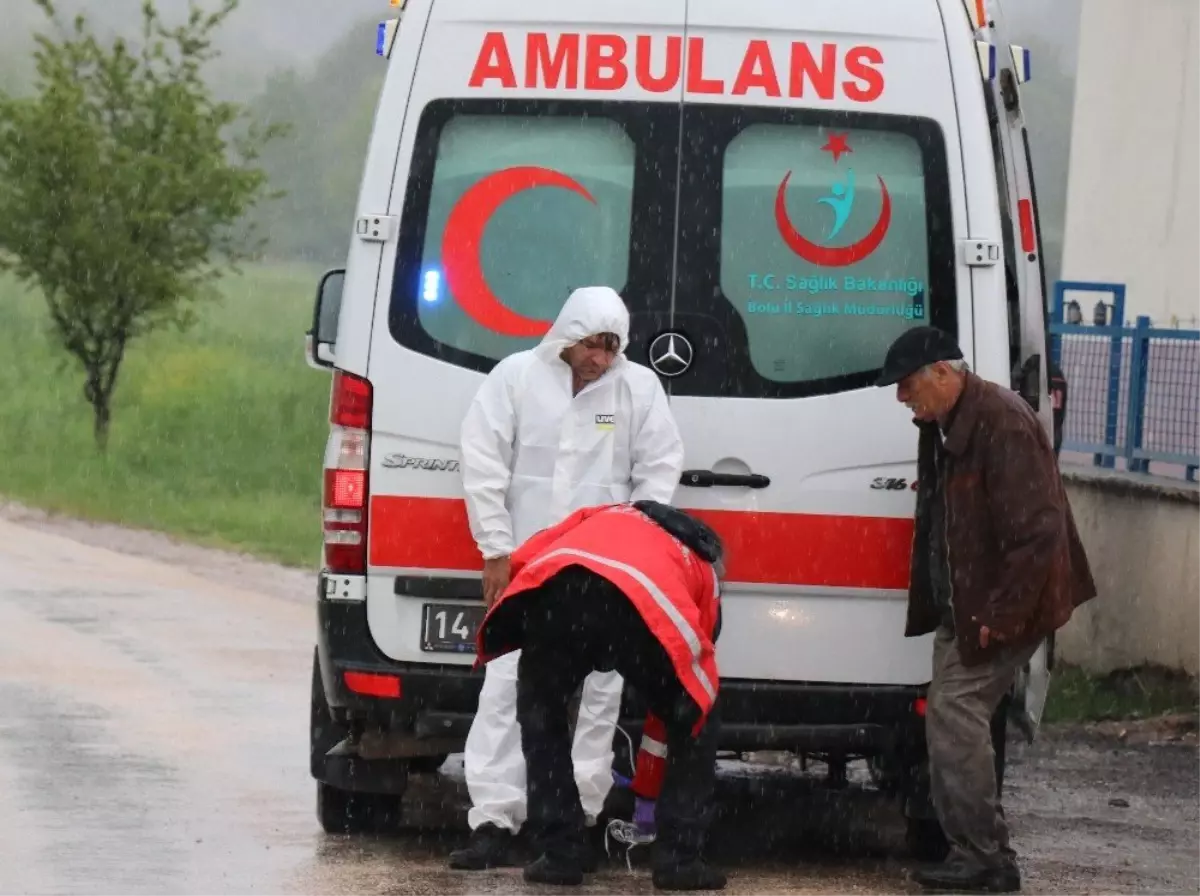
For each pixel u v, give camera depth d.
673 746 18.81
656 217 19.66
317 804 21.89
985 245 19.56
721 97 19.67
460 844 21.09
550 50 19.67
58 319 78.69
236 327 152.88
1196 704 30.22
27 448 81.44
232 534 56.91
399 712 19.77
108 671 33.03
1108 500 33.06
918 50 19.69
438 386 19.67
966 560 18.80
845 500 19.67
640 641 18.30
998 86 23.20
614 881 19.16
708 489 19.70
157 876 19.08
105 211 77.56
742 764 27.14
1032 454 18.75
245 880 18.94
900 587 19.72
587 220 19.72
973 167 19.58
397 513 19.69
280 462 79.62
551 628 18.41
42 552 51.66
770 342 19.67
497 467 19.30
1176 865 20.92
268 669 33.72
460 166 19.69
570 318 19.05
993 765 19.14
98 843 20.66
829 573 19.67
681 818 18.77
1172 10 45.03
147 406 101.00
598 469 19.42
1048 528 18.69
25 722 28.16
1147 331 33.75
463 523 19.67
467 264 19.69
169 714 29.09
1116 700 31.19
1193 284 43.88
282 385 112.81
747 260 19.67
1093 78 47.69
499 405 19.38
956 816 19.14
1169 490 31.09
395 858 20.23
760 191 19.67
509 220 19.73
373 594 19.78
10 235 76.88
